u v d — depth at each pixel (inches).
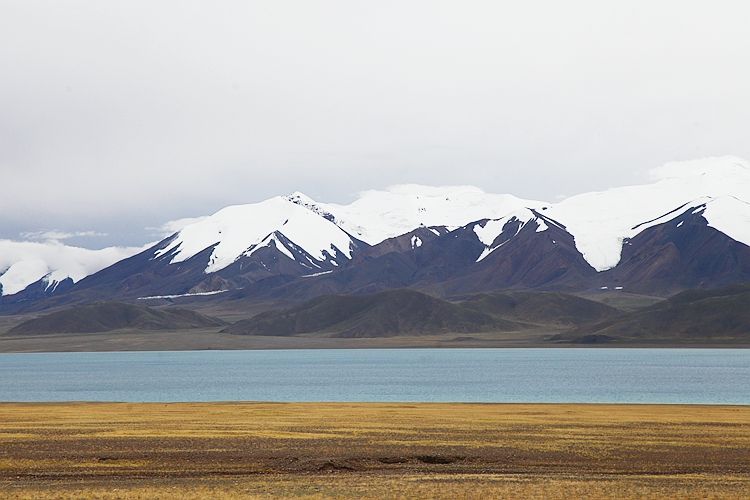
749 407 5403.5
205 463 3149.6
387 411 5162.4
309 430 4111.7
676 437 3831.2
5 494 2487.7
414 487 2583.7
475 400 6619.1
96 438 3796.8
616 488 2564.0
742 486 2605.8
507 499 2410.2
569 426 4269.2
